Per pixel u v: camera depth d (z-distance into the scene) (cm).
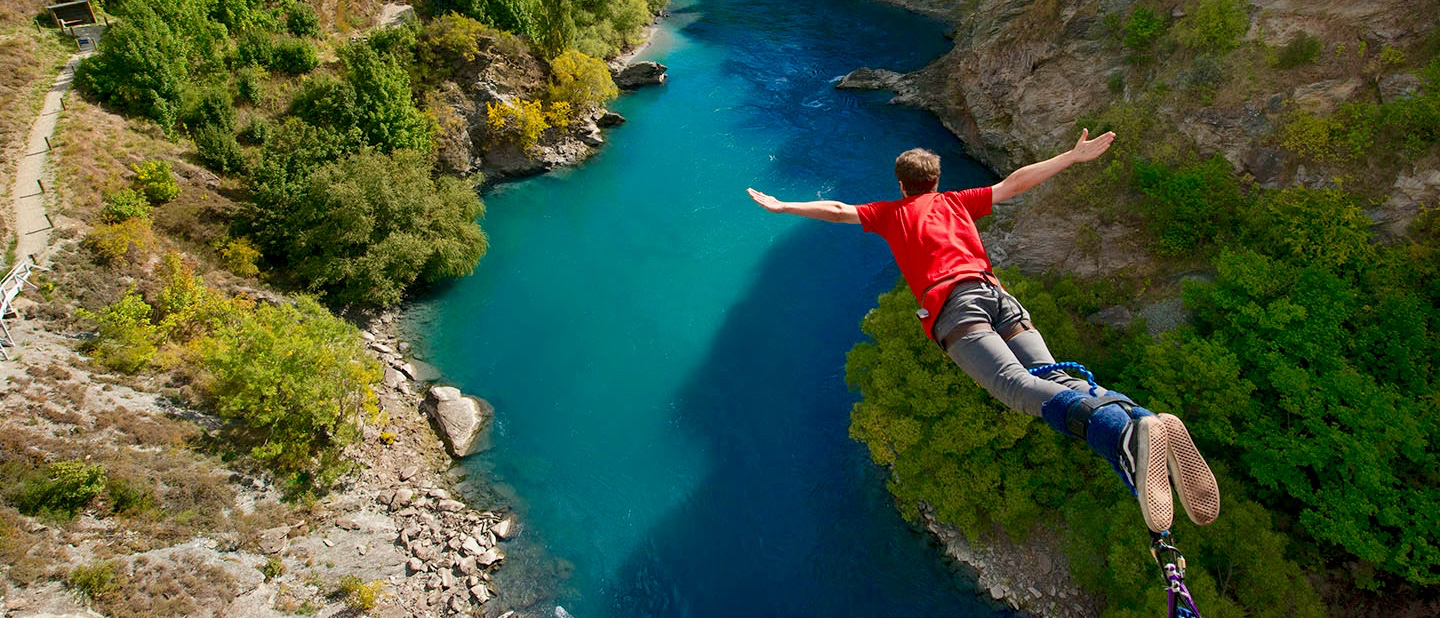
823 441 3431
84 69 4203
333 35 5575
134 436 2795
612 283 4334
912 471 2828
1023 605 2744
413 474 3180
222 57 4734
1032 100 4809
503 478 3262
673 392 3678
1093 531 2592
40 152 3741
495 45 5225
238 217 3947
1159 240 3222
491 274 4397
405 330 3966
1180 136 3400
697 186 5119
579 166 5353
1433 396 2450
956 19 7725
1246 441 2548
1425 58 2980
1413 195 2825
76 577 2341
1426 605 2359
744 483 3269
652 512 3161
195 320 3350
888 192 4997
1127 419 454
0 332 2969
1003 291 604
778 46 7250
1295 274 2767
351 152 4250
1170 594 453
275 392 2898
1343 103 3045
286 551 2727
